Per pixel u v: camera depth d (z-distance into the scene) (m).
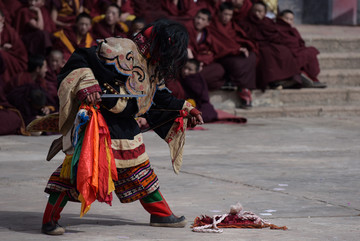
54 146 7.13
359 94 22.36
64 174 6.79
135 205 8.58
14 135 16.23
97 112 6.80
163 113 7.52
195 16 20.09
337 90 22.09
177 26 6.93
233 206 7.54
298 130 17.42
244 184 10.05
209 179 10.43
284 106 21.23
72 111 6.81
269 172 11.14
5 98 16.48
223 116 18.95
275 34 21.34
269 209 8.36
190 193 9.31
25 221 7.54
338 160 12.59
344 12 29.53
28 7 19.72
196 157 12.73
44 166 11.48
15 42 18.17
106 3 21.14
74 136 6.52
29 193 9.19
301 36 23.89
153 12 21.33
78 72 6.66
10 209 8.18
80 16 19.12
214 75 19.83
